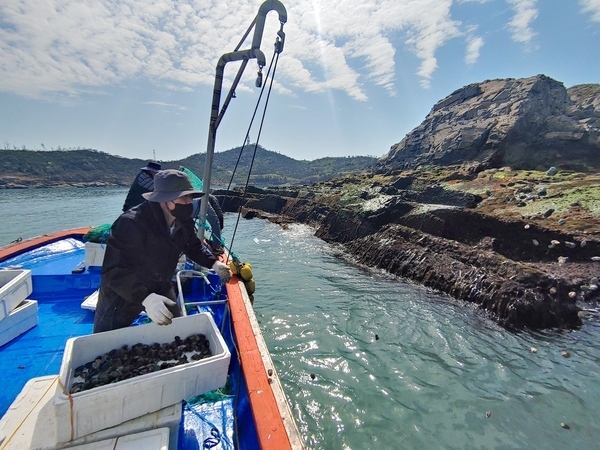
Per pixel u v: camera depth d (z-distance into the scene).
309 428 4.89
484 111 26.56
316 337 7.20
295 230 19.23
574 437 4.72
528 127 22.19
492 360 6.37
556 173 16.86
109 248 2.52
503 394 5.54
